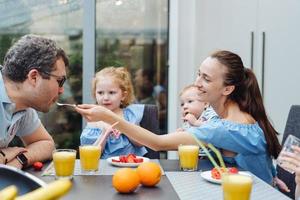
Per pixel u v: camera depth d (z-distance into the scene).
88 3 3.26
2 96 1.53
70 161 1.40
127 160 1.64
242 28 3.07
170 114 3.44
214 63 1.75
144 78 3.52
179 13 3.35
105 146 2.00
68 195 1.22
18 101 1.57
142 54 3.49
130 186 1.23
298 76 2.86
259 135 1.72
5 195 0.66
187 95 2.27
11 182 0.98
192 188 1.31
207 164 1.67
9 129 1.61
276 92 2.94
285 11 2.88
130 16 3.44
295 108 1.91
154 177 1.31
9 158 1.52
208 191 1.28
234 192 1.09
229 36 3.11
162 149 1.71
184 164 1.56
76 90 3.32
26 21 3.27
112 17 3.41
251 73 1.82
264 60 2.96
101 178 1.42
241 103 1.79
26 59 1.49
